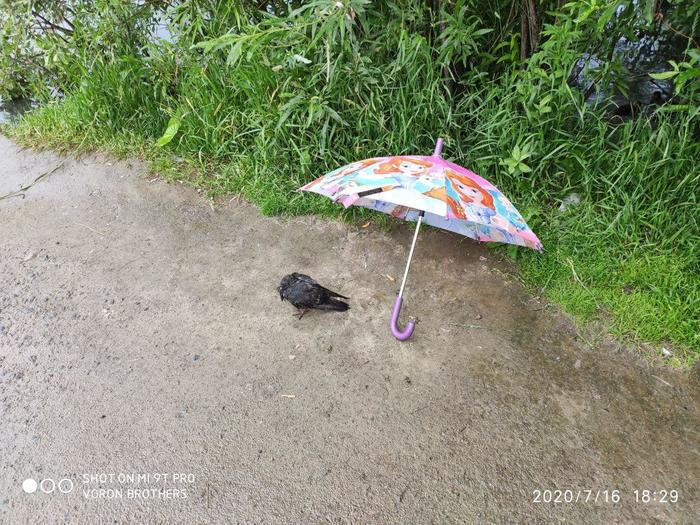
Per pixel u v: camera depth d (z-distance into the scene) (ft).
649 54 14.44
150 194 13.89
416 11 12.44
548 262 11.32
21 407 8.86
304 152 13.09
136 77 15.78
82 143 15.64
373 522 7.39
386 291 11.00
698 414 8.73
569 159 12.32
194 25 14.56
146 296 10.92
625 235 11.43
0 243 12.44
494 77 13.93
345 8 10.79
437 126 13.11
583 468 8.02
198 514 7.48
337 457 8.13
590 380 9.25
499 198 9.08
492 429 8.50
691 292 10.23
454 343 9.91
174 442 8.34
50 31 16.97
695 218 11.30
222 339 9.99
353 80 12.83
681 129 11.50
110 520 7.44
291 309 10.60
